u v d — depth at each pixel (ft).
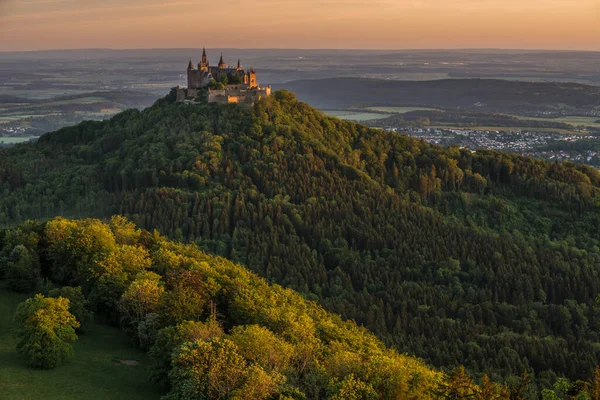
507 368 524.11
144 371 379.76
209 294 435.94
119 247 498.28
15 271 474.49
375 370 326.85
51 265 515.50
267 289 502.38
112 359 388.57
